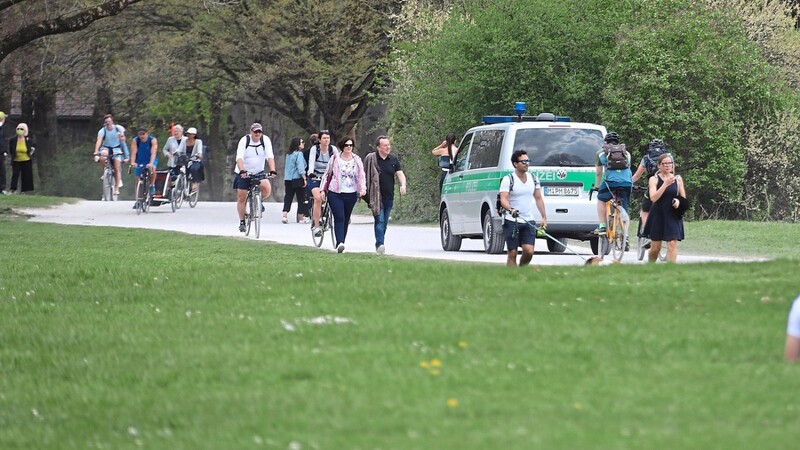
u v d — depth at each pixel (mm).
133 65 173875
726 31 106938
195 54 168375
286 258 65250
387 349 32812
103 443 25062
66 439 25719
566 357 31234
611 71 104125
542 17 105062
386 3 163125
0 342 36594
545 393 27031
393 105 115688
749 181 106938
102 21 170125
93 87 186750
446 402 26438
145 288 47844
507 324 35969
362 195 69062
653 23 106750
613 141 66625
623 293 41688
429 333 34906
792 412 24984
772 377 28328
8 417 27891
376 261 60156
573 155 69500
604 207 66312
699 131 103812
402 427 24469
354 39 164375
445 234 76438
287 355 32438
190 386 29547
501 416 25094
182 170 114375
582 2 106625
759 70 105625
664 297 40594
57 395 29641
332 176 68625
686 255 68125
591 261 57156
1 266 59969
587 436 22984
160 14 172500
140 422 26547
